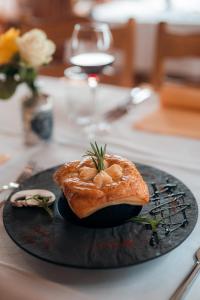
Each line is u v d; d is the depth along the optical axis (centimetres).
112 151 99
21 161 95
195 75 311
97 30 109
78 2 315
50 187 79
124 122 112
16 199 74
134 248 64
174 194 75
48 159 95
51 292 62
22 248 65
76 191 68
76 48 111
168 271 65
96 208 67
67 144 102
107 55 111
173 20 296
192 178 87
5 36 94
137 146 100
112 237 66
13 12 304
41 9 298
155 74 147
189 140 102
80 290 63
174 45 142
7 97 97
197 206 73
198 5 306
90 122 113
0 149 101
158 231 67
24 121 100
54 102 126
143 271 65
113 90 133
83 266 62
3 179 88
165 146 100
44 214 71
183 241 66
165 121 111
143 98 126
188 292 62
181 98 116
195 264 66
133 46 148
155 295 62
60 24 153
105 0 323
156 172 82
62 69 157
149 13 309
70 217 71
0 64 95
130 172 71
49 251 64
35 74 97
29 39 92
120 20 298
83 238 66
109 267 61
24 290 63
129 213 70
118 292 62
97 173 71
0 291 64
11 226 69
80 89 133
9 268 66
